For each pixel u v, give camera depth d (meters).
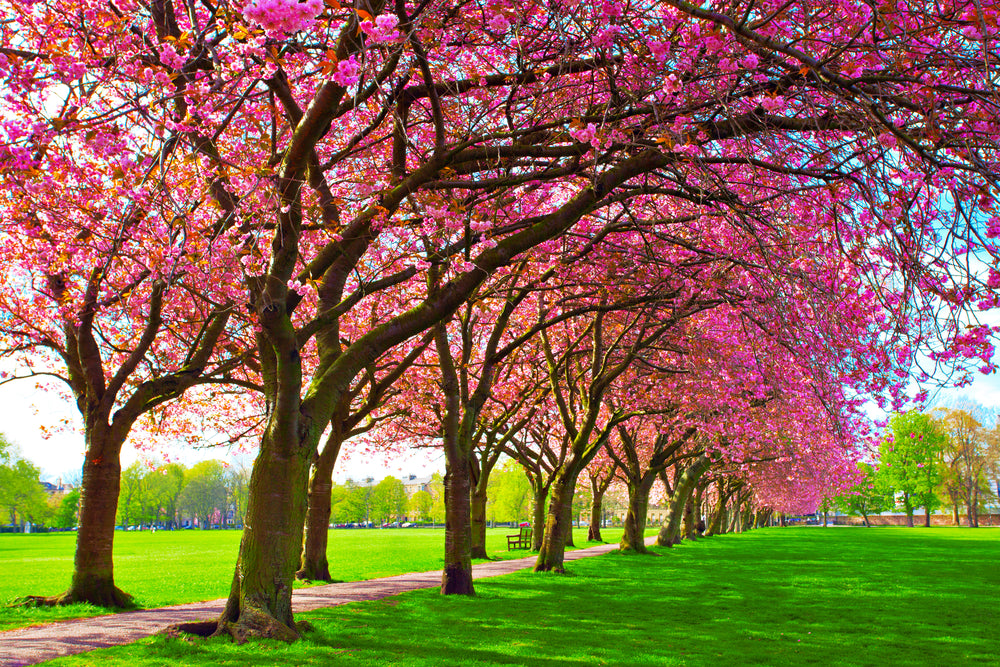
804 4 6.59
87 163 8.99
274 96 9.49
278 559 9.70
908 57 6.86
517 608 13.84
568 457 36.72
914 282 6.87
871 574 21.98
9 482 72.81
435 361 22.53
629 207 13.62
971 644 10.44
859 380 11.66
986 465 82.75
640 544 31.11
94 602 13.52
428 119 11.27
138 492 104.06
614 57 8.38
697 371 19.72
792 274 8.61
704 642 10.45
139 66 8.23
